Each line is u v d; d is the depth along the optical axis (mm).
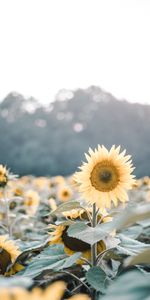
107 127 86938
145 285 2172
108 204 4906
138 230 6078
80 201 5203
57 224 4816
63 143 83125
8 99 90312
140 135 84312
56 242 4945
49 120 88250
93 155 5016
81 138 86188
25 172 72938
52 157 79188
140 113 86125
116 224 2744
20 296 1613
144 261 3008
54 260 4723
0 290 1661
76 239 4898
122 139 85250
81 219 5188
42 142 82812
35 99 91562
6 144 81562
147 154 81750
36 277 4621
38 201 10602
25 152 78125
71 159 80438
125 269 4406
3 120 86188
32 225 9539
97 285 4176
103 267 4789
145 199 12156
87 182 4949
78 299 1706
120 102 88375
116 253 4770
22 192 11016
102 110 88375
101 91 91875
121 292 2152
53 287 1586
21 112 88688
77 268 5094
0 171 8383
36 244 5652
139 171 56781
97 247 4910
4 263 5102
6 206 8438
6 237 5223
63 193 10891
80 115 89750
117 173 4965
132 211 2660
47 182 16375
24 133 83938
